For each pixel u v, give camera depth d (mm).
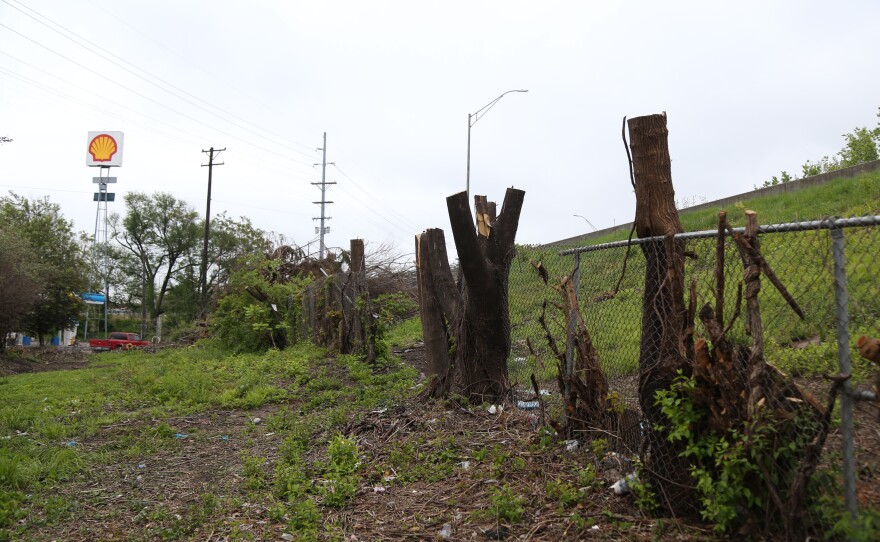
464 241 7234
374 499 5285
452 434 6508
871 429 3721
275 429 8516
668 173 4449
